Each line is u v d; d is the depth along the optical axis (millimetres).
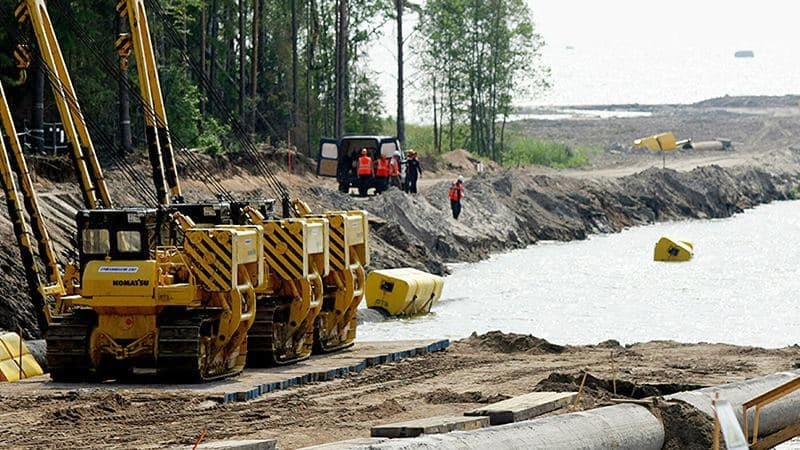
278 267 54969
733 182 179375
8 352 53219
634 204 158375
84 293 48875
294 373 51719
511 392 47719
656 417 37125
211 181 78812
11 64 103188
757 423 36094
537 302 89188
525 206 142250
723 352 60594
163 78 124250
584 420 35094
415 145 195875
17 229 56031
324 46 176125
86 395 45844
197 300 49375
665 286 98188
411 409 43656
